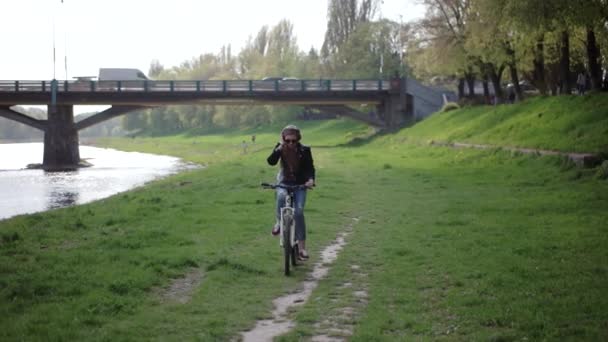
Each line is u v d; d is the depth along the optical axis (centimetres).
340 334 671
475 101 5581
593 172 2120
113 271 946
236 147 8344
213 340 648
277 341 647
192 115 13475
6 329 672
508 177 2383
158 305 786
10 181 4272
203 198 2006
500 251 1069
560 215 1441
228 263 1012
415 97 6650
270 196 2009
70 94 6366
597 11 2809
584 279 849
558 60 4175
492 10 3297
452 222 1406
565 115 3158
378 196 1984
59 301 793
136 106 6662
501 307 732
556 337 625
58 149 6469
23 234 1384
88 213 1788
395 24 7912
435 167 3084
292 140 1009
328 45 8856
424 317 718
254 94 6438
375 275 941
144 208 1775
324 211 1658
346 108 6794
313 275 959
